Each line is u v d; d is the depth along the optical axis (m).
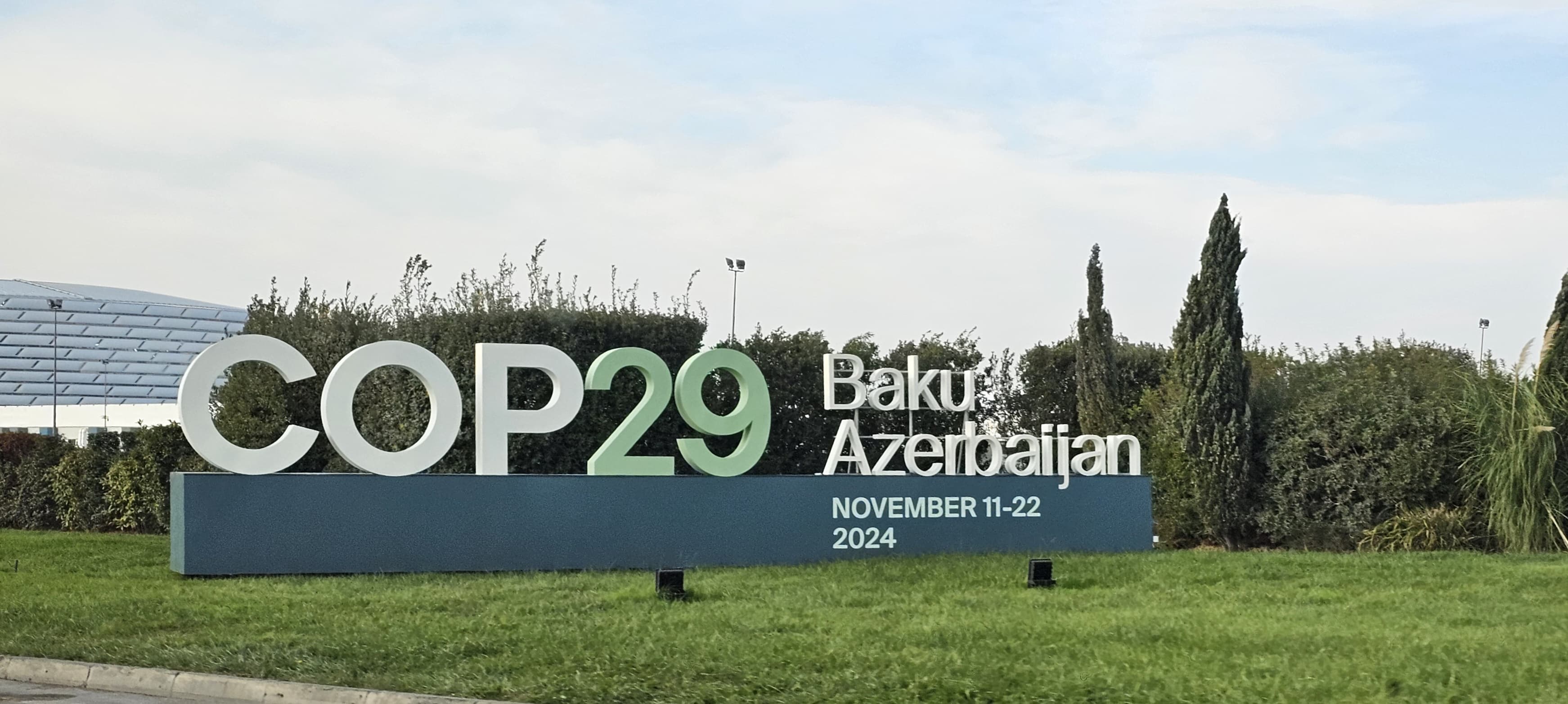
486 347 19.77
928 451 23.14
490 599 15.66
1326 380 25.64
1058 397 30.66
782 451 26.94
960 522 22.91
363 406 25.94
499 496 19.69
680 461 25.45
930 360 28.75
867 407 22.92
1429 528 23.09
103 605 14.98
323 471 27.72
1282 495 24.72
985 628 13.03
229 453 18.19
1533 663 11.03
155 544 23.77
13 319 98.94
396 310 27.61
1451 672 10.63
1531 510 22.42
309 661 11.49
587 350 24.77
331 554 18.69
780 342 27.17
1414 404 24.05
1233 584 17.28
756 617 13.96
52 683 11.68
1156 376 30.09
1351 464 24.05
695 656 11.51
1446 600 15.46
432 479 19.30
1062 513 23.62
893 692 10.09
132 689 11.29
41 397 99.94
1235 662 11.16
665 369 20.97
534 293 26.44
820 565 20.34
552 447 24.08
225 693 10.91
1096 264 29.41
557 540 20.00
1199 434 25.23
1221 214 25.36
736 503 21.27
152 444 27.36
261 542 18.33
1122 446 25.77
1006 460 23.33
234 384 28.23
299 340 28.19
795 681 10.49
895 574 18.52
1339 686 10.08
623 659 11.41
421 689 10.48
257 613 14.36
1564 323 23.36
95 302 103.12
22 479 30.56
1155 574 18.31
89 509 29.02
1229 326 25.28
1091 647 11.99
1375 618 13.87
